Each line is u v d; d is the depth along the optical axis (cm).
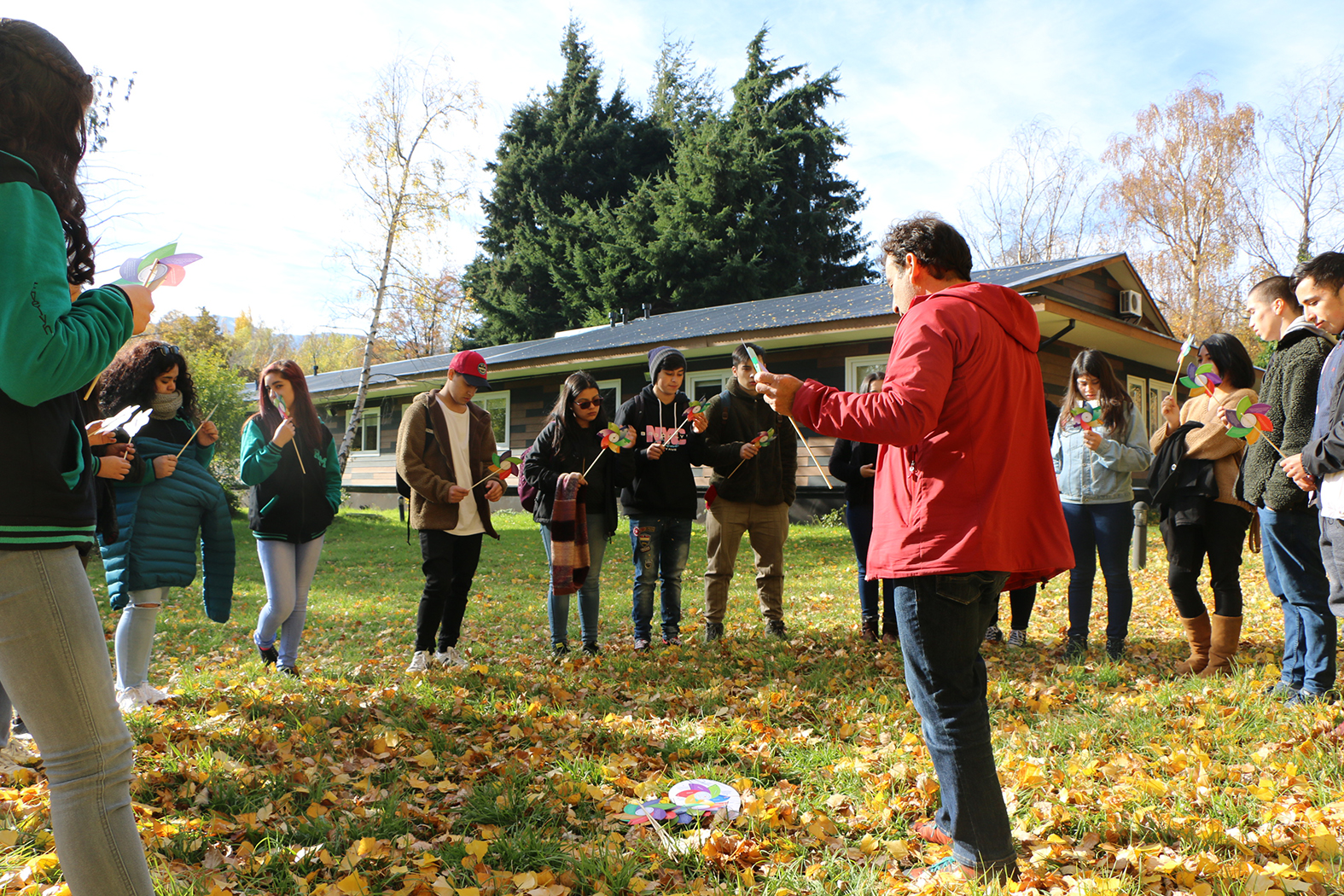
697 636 592
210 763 304
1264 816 251
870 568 224
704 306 3275
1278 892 204
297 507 458
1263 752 301
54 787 155
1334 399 302
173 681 456
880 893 220
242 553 1238
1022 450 213
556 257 3703
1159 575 854
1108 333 1438
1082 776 291
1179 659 491
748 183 3372
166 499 387
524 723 368
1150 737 332
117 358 395
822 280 3612
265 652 474
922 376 199
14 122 156
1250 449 377
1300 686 384
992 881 210
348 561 1180
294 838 254
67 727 155
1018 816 263
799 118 3712
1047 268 1441
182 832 253
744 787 294
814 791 295
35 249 146
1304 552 362
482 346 3872
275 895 222
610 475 545
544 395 1923
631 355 1580
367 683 467
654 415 555
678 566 568
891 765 313
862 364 1446
